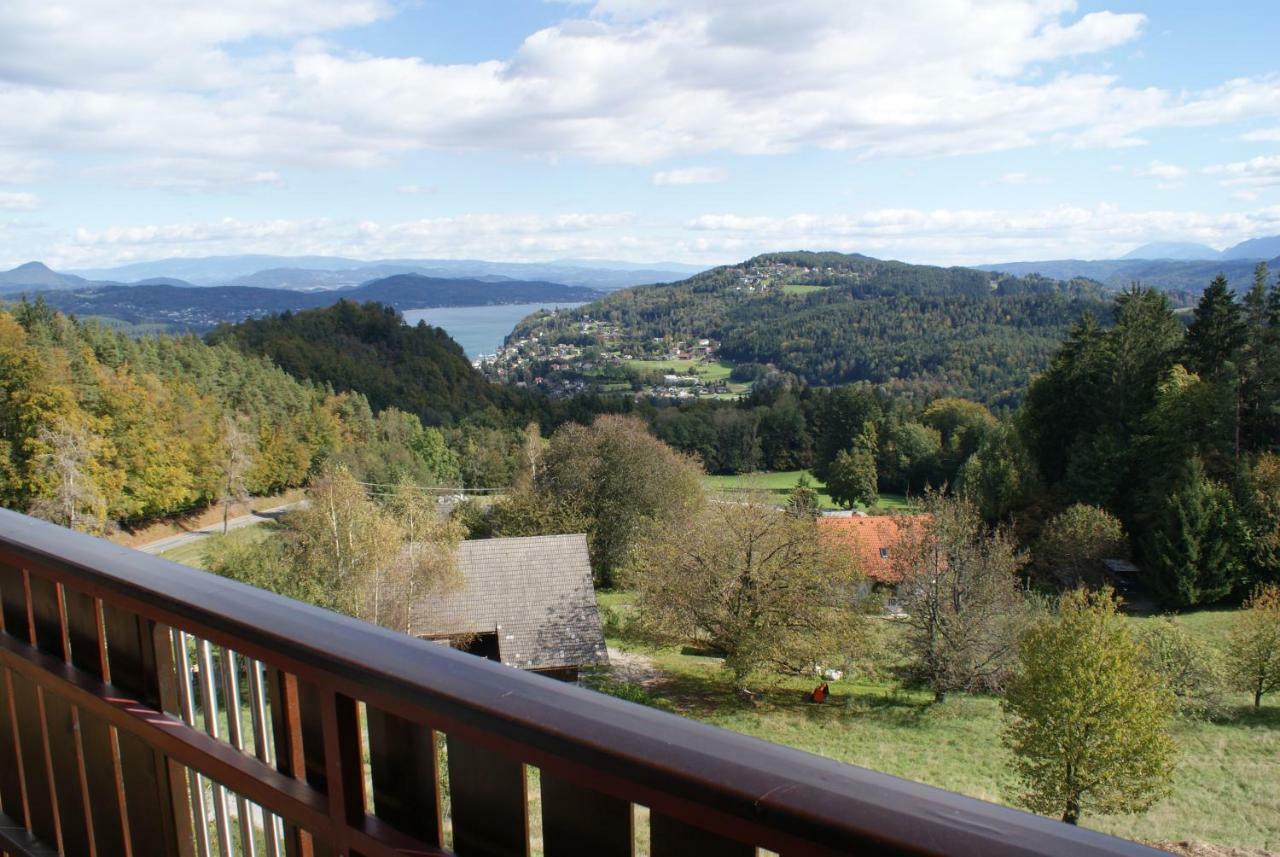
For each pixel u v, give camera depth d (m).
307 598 18.62
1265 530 30.98
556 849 0.92
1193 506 31.50
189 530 47.75
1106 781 12.04
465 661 1.00
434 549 21.81
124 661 1.58
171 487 43.84
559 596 24.31
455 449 64.62
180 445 45.31
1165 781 12.15
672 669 23.78
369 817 1.12
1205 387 35.25
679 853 0.81
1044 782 12.60
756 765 0.72
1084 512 33.97
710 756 0.74
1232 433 34.69
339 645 1.09
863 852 0.62
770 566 19.98
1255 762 15.80
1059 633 12.70
